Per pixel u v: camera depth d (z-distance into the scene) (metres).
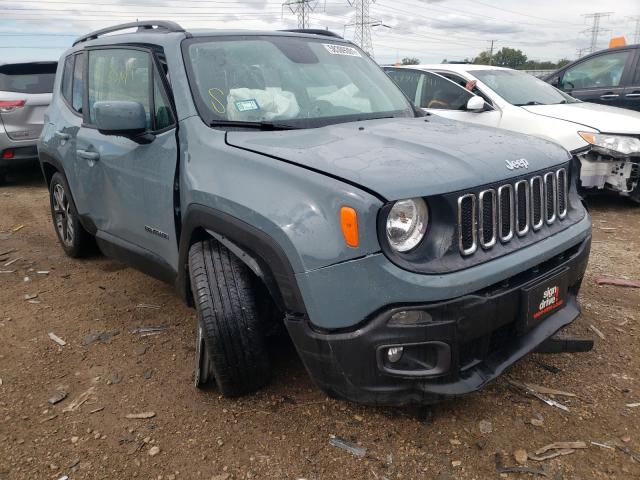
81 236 4.80
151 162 3.22
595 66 8.77
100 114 3.02
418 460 2.41
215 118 2.99
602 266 4.67
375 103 3.62
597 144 5.98
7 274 4.74
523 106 6.62
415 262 2.21
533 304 2.50
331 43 4.00
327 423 2.66
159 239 3.30
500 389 2.88
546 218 2.73
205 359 2.87
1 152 7.99
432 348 2.26
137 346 3.46
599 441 2.49
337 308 2.22
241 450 2.51
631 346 3.31
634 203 6.74
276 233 2.33
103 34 4.32
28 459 2.49
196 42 3.37
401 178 2.23
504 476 2.31
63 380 3.10
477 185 2.34
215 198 2.62
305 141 2.70
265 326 2.83
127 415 2.78
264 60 3.45
